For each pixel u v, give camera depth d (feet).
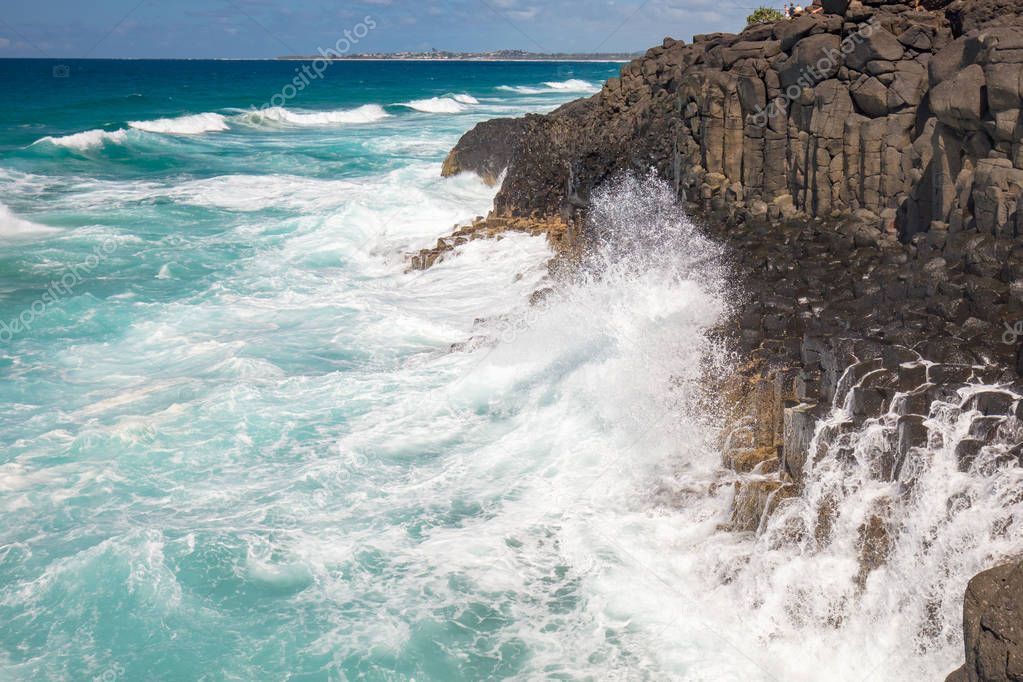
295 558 32.91
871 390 31.40
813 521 30.42
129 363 53.11
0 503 37.22
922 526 27.84
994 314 34.19
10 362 52.95
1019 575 18.70
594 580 31.65
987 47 41.91
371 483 38.52
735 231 54.44
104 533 34.78
